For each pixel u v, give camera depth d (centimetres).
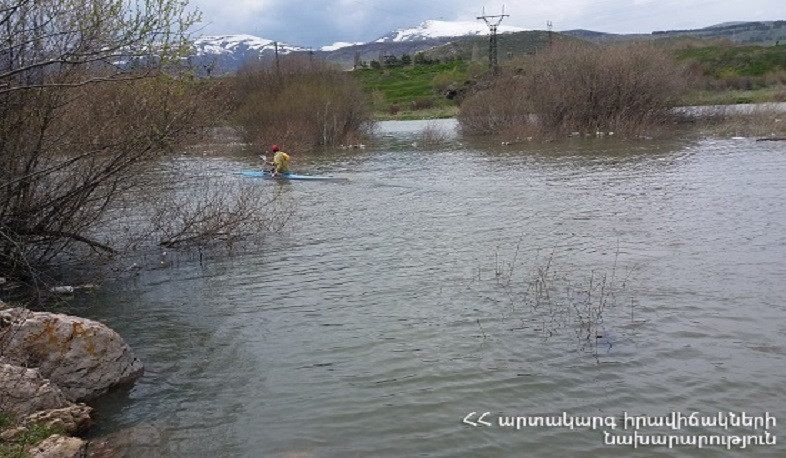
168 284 1227
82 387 788
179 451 670
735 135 3712
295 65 5041
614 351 858
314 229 1677
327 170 2984
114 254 1341
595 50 4403
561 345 883
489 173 2656
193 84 1270
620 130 4012
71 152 1178
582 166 2728
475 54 13512
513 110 4591
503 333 931
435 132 4431
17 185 1115
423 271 1254
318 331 970
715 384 764
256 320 1026
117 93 1204
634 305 1016
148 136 1214
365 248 1456
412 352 881
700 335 897
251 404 761
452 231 1596
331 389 788
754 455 631
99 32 1023
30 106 1091
